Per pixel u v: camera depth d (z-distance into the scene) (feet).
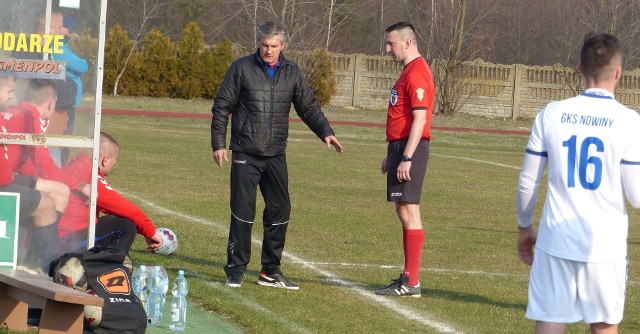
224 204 106.22
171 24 439.22
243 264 61.00
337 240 85.15
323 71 358.23
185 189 118.62
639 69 371.76
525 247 38.91
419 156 61.16
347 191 127.03
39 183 48.70
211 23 438.81
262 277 62.49
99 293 43.57
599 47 36.52
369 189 130.93
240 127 59.82
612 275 36.04
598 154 35.94
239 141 59.82
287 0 363.76
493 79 373.20
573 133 36.37
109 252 44.96
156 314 49.49
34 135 48.19
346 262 74.18
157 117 263.29
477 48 386.11
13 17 47.83
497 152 221.66
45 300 41.34
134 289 50.06
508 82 373.81
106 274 44.19
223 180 130.93
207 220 92.99
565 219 36.27
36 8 47.98
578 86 374.84
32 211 48.62
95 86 48.80
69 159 49.11
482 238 91.40
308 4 380.17
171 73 353.72
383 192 128.06
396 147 61.11
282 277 62.44
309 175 145.69
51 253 49.03
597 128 36.06
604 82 36.70
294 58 355.77
